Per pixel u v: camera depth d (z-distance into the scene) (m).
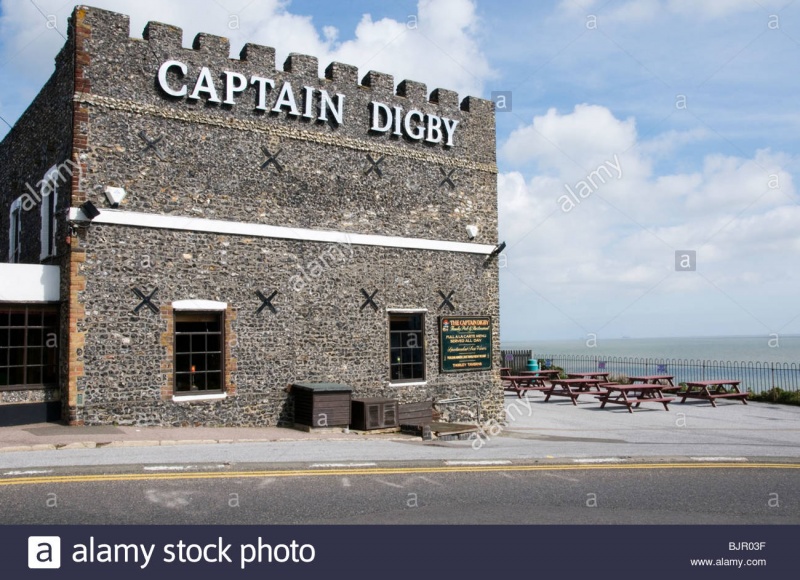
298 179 15.85
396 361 17.31
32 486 8.22
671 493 8.84
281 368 15.30
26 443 11.07
